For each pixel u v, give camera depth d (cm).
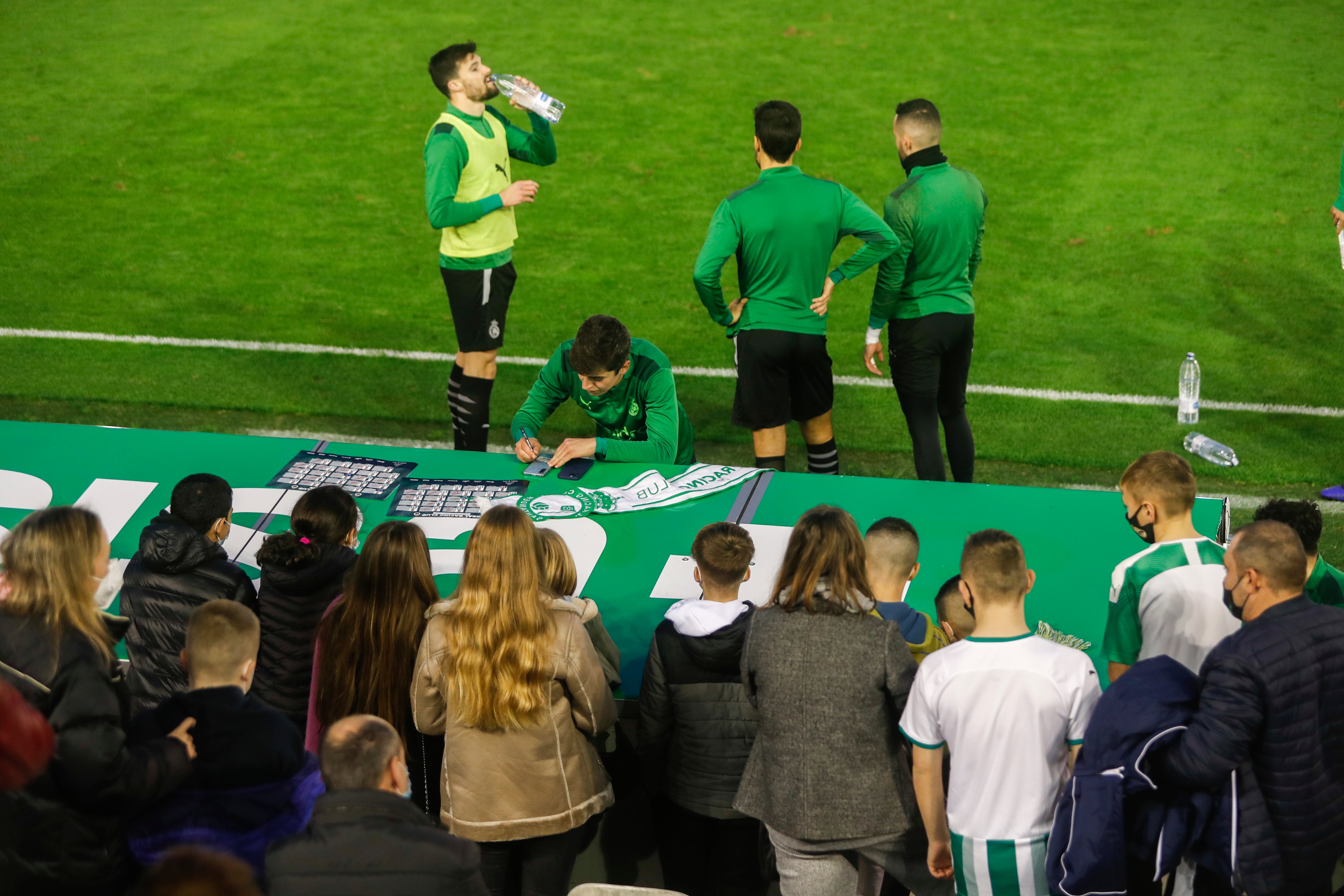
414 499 1705
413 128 4091
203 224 3453
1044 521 1609
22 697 943
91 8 5191
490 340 2256
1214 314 2864
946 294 1948
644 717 1141
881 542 1154
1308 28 4622
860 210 1877
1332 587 1279
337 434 2439
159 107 4238
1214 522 1545
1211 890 1057
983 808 1006
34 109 4216
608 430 1844
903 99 4203
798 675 1034
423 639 1109
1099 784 969
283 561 1219
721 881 1188
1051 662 984
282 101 4291
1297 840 985
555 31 4869
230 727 992
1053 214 3409
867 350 2006
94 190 3656
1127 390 2544
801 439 2478
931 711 1005
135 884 1020
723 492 1708
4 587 999
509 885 1193
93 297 3028
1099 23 4775
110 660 1007
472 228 2175
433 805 1285
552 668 1074
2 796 964
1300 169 3600
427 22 4994
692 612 1104
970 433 2103
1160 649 1157
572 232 3381
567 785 1126
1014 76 4350
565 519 1647
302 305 3009
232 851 998
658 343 2822
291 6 5194
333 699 1157
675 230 3384
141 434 1903
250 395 2581
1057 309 2911
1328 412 2427
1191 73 4294
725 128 4038
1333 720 988
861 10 5025
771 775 1068
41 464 1809
